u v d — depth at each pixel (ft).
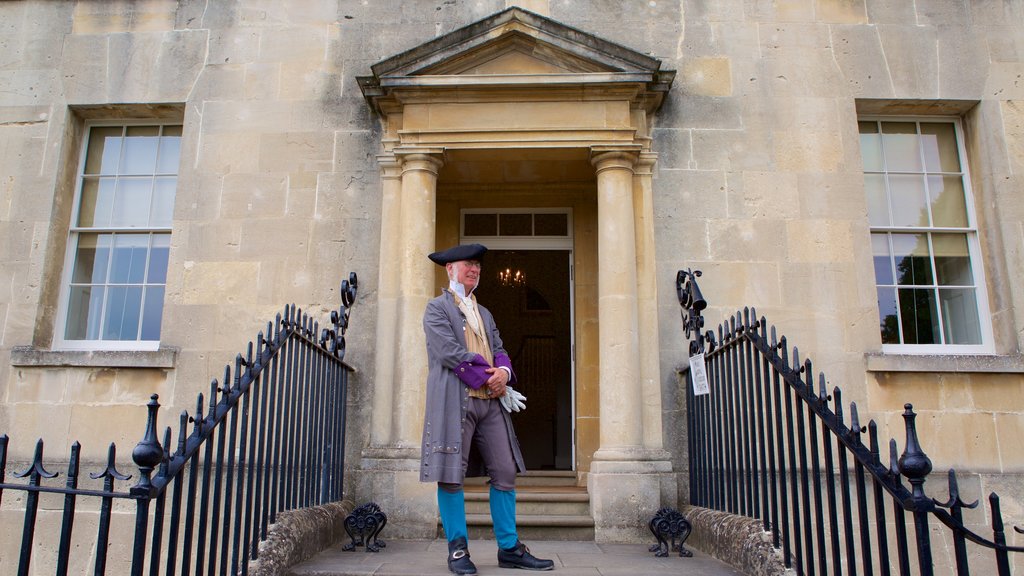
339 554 14.78
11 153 21.29
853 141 20.84
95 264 21.54
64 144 21.43
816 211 20.34
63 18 22.16
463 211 23.53
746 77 21.26
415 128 19.95
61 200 21.25
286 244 20.36
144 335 20.94
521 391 29.53
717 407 16.01
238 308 19.98
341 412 18.02
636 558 14.85
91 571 18.25
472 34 20.15
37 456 8.54
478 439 13.12
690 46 21.50
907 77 21.27
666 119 20.93
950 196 21.57
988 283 20.67
